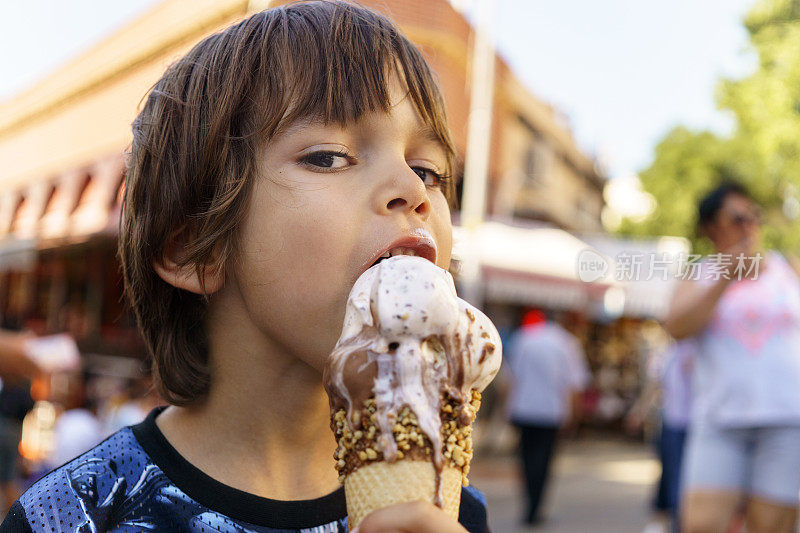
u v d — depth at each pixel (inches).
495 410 392.5
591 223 887.7
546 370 245.4
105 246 289.6
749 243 103.9
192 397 35.9
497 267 355.9
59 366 191.6
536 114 626.8
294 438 35.5
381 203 31.4
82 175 287.1
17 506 33.0
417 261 28.8
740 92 453.7
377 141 33.3
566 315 532.1
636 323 562.3
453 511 27.6
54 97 339.9
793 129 438.3
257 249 32.4
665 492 194.7
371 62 33.6
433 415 26.6
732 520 104.6
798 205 427.8
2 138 402.3
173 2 244.5
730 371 104.2
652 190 640.4
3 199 366.3
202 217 33.6
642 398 496.7
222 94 33.9
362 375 27.0
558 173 752.3
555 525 241.0
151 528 33.0
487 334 28.8
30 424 217.2
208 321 36.5
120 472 34.2
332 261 31.0
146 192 36.4
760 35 454.9
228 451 35.3
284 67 33.1
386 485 26.3
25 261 302.8
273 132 32.4
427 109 35.2
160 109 36.7
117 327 332.5
